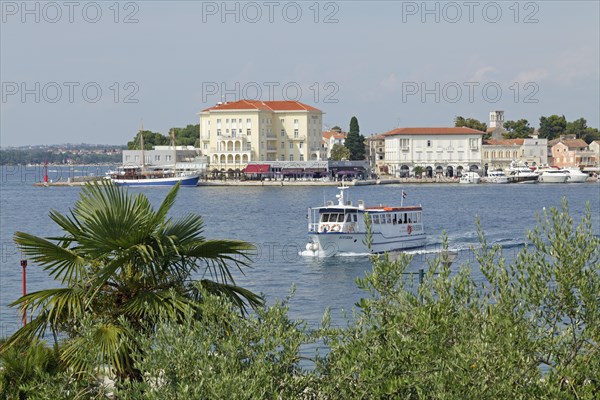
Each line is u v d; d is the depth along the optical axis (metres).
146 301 24.44
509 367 19.53
